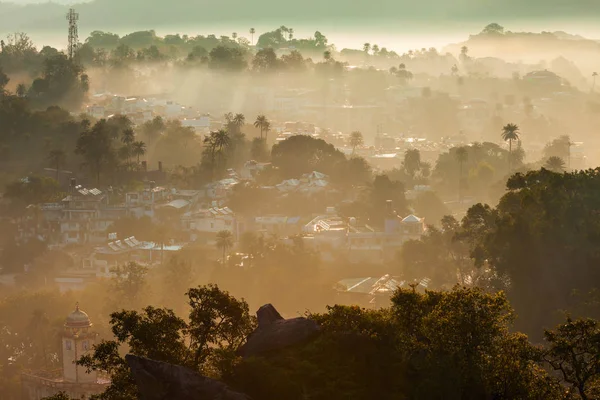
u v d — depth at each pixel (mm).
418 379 151750
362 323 160375
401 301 165625
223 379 148000
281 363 150875
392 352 155375
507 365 158125
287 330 159125
